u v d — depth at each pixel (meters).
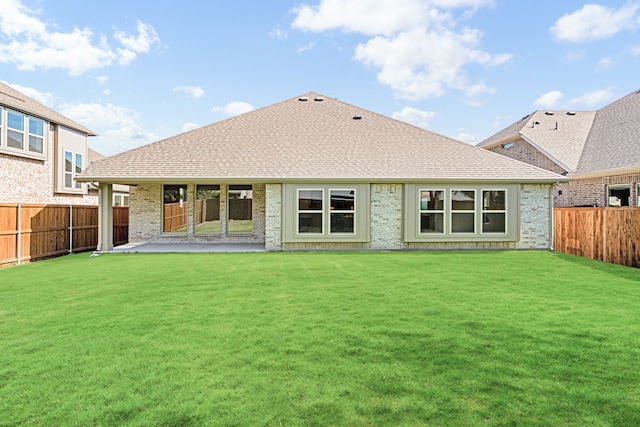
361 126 17.98
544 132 23.41
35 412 3.35
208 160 15.14
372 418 3.21
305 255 13.23
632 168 16.09
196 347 4.73
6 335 5.23
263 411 3.32
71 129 22.44
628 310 6.24
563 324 5.51
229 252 14.21
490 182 14.65
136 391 3.68
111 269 10.57
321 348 4.66
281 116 18.69
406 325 5.48
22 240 12.26
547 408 3.34
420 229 14.66
